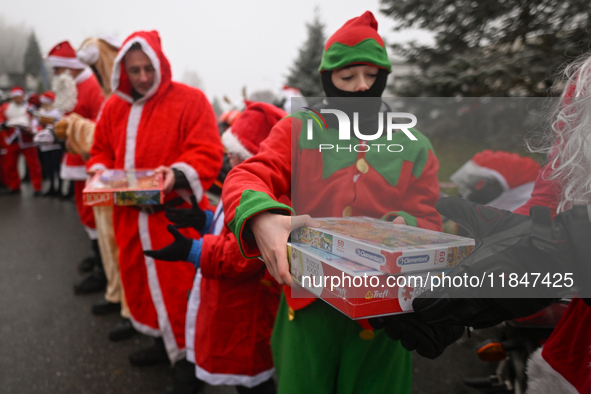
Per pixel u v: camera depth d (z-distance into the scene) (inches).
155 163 74.2
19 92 283.6
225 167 89.4
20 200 262.2
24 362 85.1
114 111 78.9
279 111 61.1
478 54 165.8
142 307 76.0
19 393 74.9
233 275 51.8
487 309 22.6
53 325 101.4
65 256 154.5
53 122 137.9
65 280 131.2
